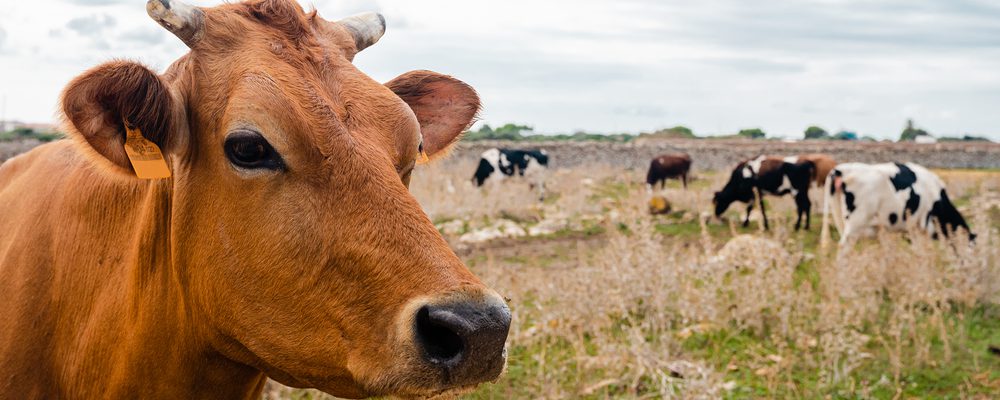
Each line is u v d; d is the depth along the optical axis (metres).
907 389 5.90
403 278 2.16
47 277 3.04
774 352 6.57
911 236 9.97
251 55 2.44
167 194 2.69
